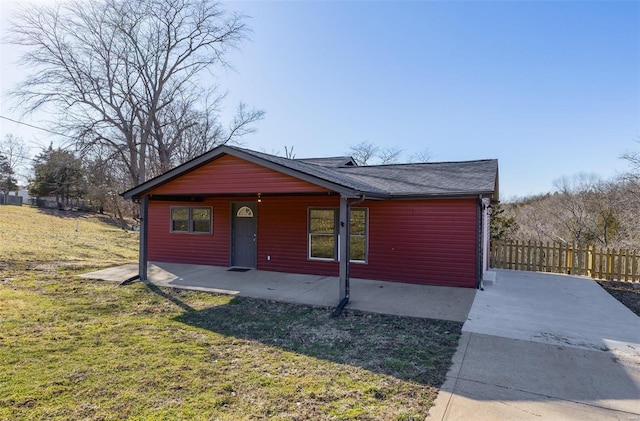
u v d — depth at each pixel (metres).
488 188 8.38
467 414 3.27
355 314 6.63
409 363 4.43
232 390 3.69
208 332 5.56
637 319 6.29
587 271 10.74
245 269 11.20
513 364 4.40
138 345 4.91
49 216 28.77
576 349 4.88
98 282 9.05
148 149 25.34
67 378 3.87
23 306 6.64
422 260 9.14
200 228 12.12
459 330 5.70
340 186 7.13
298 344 5.09
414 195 8.60
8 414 3.16
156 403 3.40
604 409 3.38
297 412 3.27
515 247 11.85
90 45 21.52
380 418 3.19
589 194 20.78
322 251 10.34
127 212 33.06
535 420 3.18
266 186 8.14
